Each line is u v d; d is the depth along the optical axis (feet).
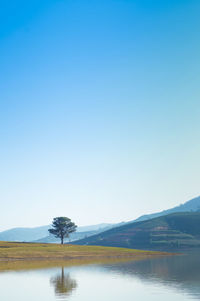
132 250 491.72
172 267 255.70
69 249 421.59
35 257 341.21
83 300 120.78
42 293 136.56
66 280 176.76
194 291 136.05
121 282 168.04
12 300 122.01
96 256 390.01
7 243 478.59
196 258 394.32
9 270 228.63
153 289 143.43
